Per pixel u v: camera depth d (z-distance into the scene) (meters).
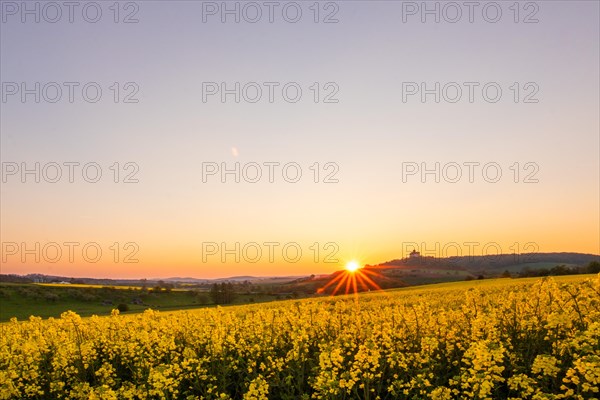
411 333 13.54
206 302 74.75
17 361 13.66
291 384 11.59
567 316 9.40
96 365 14.44
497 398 9.73
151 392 10.15
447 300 27.09
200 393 11.82
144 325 17.33
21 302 69.94
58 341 15.37
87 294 76.56
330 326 15.52
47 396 12.82
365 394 9.70
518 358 10.10
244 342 13.27
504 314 13.12
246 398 8.99
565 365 9.59
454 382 8.66
